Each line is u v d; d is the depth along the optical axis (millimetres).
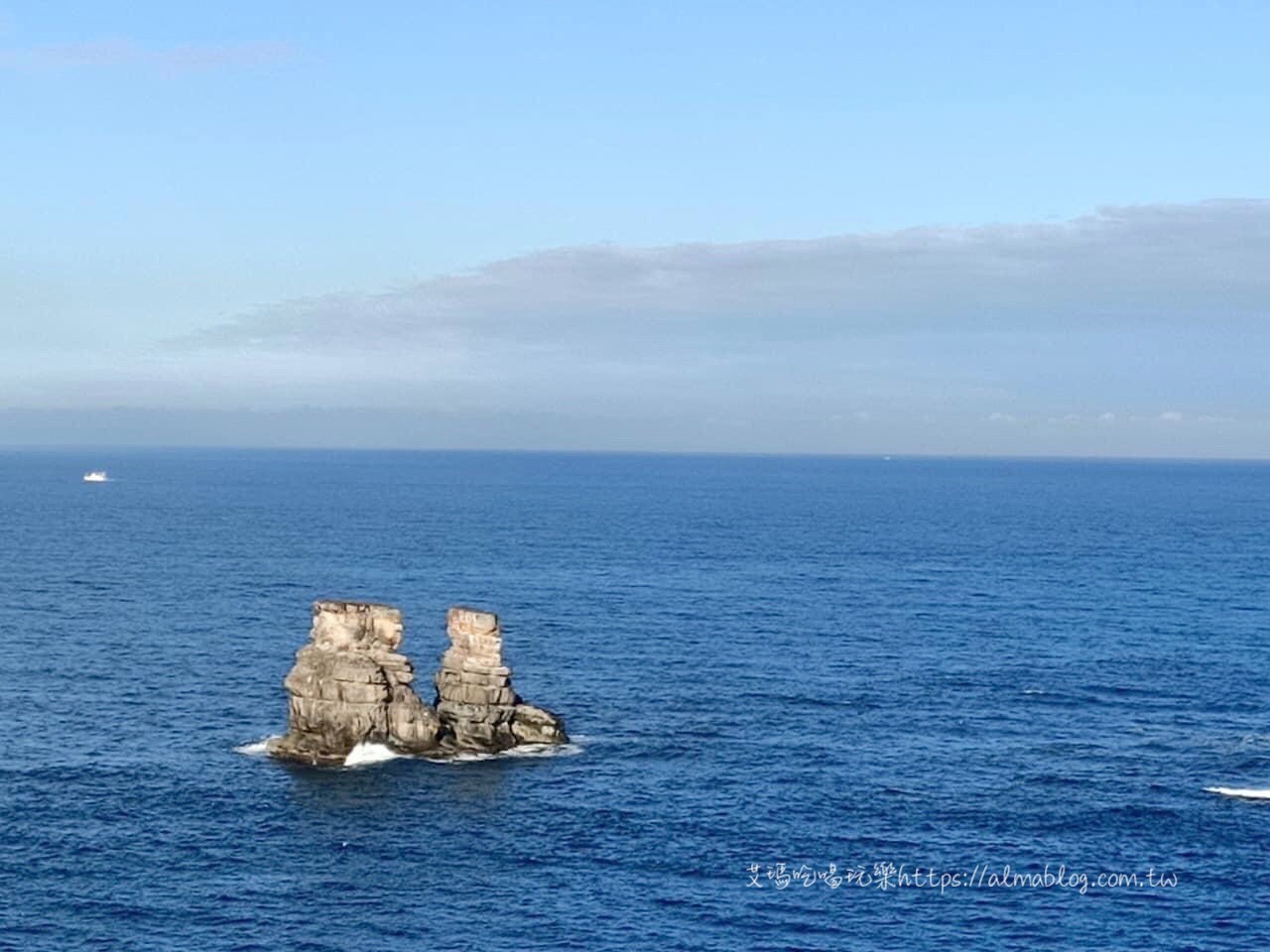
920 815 87688
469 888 75312
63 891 73938
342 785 92125
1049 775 96438
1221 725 111938
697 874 77625
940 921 71500
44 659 130875
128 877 76062
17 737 102438
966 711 115562
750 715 112938
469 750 100250
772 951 67875
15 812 85688
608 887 75625
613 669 130375
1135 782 95000
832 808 88812
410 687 100812
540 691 120062
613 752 101125
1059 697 121250
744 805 89250
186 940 68250
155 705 113375
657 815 87125
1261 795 91938
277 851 80312
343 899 73438
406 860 79188
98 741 102062
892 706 116875
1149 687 125812
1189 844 82750
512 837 83000
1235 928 70812
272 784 92250
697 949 68000
